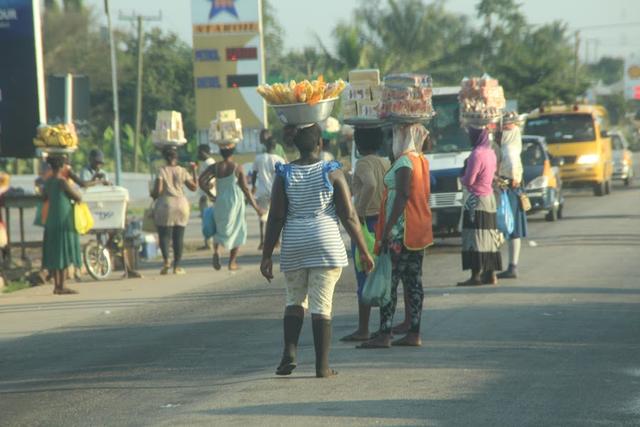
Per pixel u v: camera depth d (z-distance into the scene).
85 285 28.84
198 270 31.72
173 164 30.59
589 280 24.92
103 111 119.25
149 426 12.80
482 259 24.16
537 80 103.81
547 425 12.05
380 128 17.78
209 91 51.62
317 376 14.98
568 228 40.53
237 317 21.72
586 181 59.56
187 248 39.81
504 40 122.38
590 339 17.36
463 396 13.55
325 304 14.88
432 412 12.77
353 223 14.84
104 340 19.70
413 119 16.98
